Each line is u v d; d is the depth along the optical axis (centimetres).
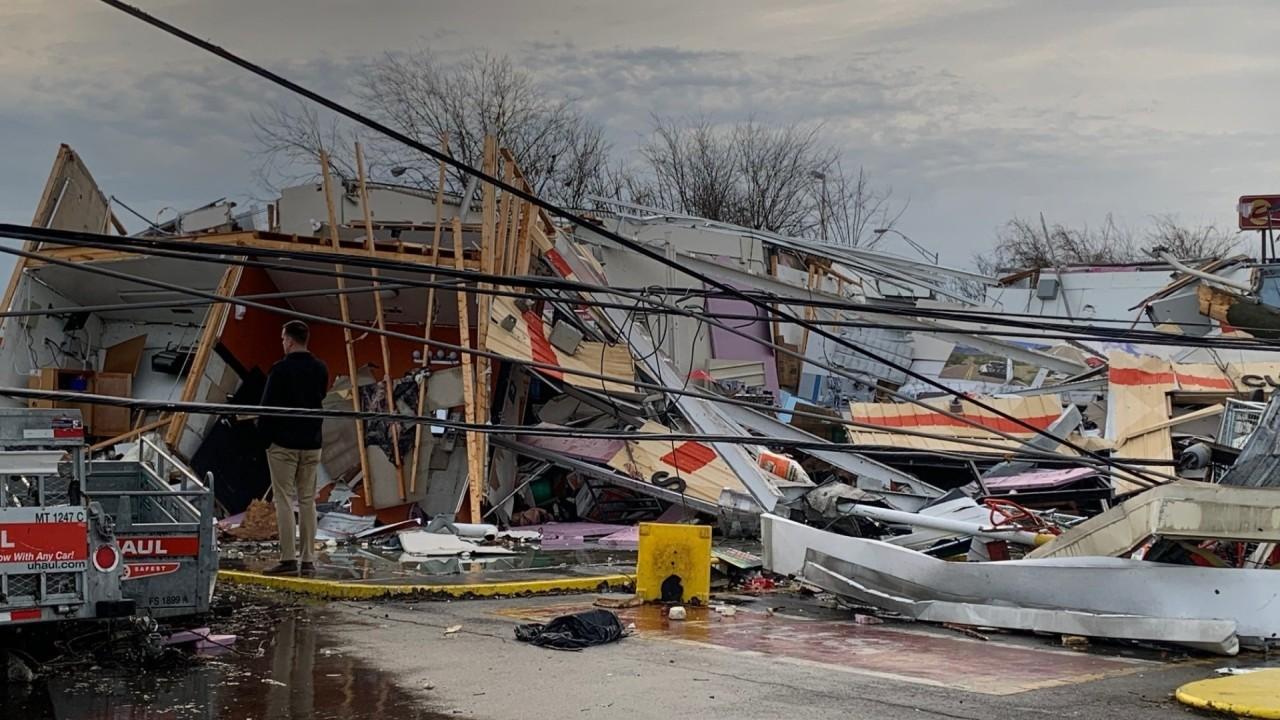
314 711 652
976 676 759
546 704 671
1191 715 659
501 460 1616
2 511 675
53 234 695
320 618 934
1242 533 904
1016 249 5994
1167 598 875
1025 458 1067
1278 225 2164
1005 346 2595
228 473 1553
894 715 650
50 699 669
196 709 653
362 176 1606
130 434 1477
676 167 4866
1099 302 3334
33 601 681
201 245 749
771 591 1121
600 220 2625
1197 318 2338
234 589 1067
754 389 2380
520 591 1066
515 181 1678
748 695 696
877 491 1428
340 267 1576
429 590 1038
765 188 4859
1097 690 720
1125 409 1845
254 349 1602
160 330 1714
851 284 3108
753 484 1500
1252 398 1578
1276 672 748
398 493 1533
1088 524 969
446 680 729
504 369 1597
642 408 1680
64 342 1678
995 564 941
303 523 1131
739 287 2505
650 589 1039
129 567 785
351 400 1588
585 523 1619
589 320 1800
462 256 1597
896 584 991
